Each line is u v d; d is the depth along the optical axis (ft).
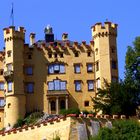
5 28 449.48
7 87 439.22
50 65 448.24
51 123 227.61
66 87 443.73
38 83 445.37
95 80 442.50
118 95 339.77
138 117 264.93
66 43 450.71
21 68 443.32
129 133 216.13
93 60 446.60
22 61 444.96
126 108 335.47
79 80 443.73
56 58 448.65
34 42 481.05
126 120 230.89
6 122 434.30
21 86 439.22
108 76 435.12
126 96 338.13
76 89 442.50
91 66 445.78
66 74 446.19
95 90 440.86
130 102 336.90
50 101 440.86
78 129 222.28
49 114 422.00
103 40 442.50
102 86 403.54
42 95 442.91
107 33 442.91
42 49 451.53
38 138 229.66
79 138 221.25
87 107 438.40
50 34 470.39
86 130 224.12
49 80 445.37
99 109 342.64
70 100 440.86
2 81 460.14
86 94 441.27
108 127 224.33
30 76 446.19
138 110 338.75
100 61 439.22
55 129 225.35
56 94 440.86
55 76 446.19
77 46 449.48
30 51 450.30
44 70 447.83
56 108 438.81
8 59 444.14
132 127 218.79
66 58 448.65
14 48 444.55
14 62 441.68
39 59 449.89
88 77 443.73
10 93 436.35
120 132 216.54
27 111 438.40
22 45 448.65
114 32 445.78
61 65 447.83
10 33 445.78
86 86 442.50
